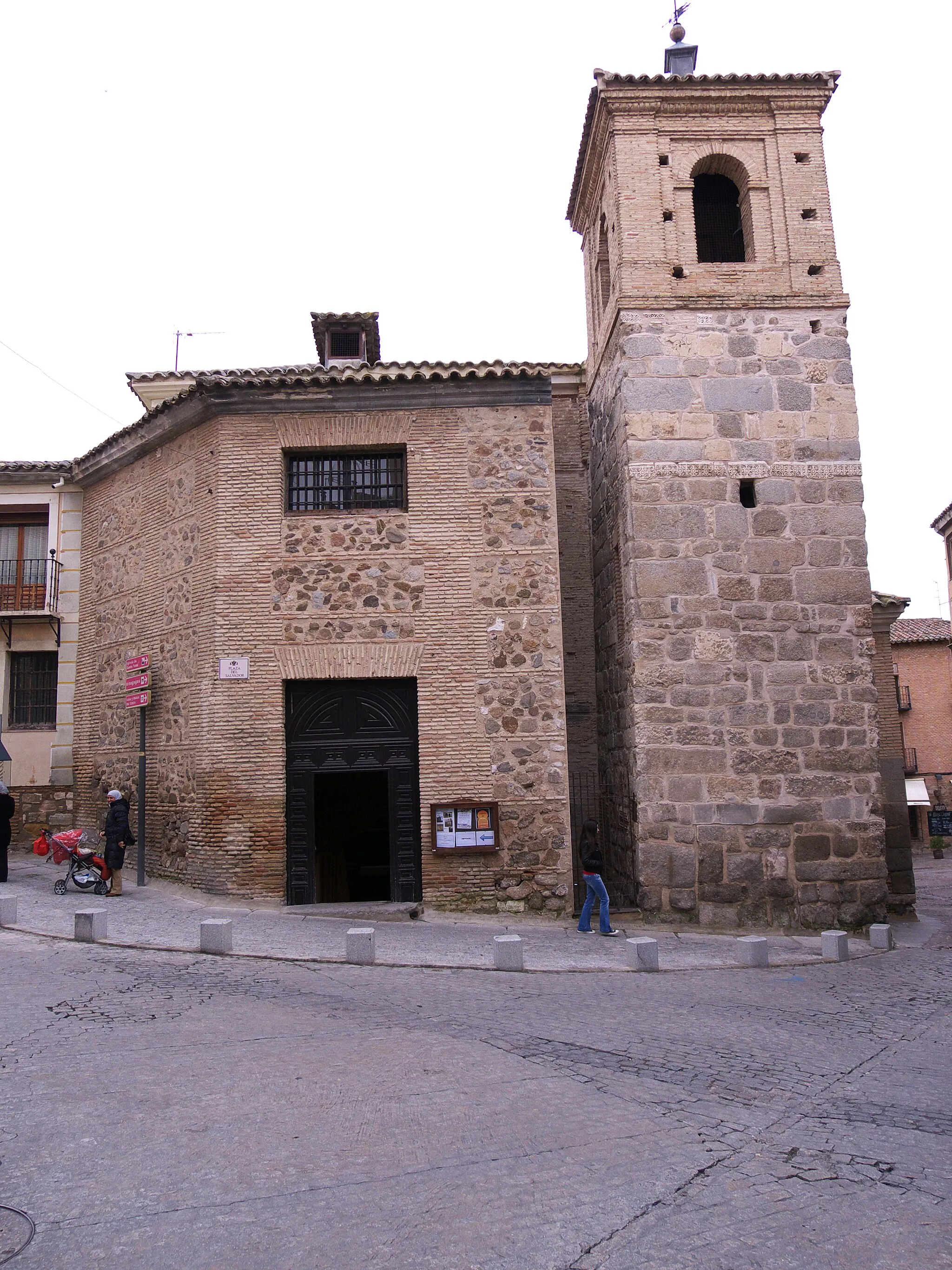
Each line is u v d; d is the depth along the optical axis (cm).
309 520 1558
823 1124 640
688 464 1581
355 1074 700
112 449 1806
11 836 1902
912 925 1712
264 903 1467
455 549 1556
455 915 1472
